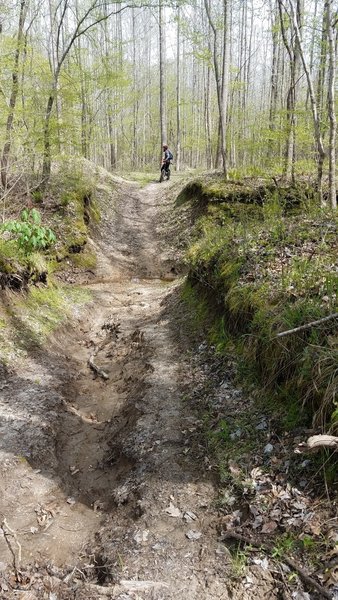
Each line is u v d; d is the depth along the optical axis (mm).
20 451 4086
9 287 6527
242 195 11609
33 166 11695
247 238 6160
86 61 19766
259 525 2967
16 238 7340
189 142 29219
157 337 6375
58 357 6117
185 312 6879
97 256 11078
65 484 3898
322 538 2693
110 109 22828
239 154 25531
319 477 3064
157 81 40188
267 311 4371
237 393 4391
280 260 5320
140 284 10117
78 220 11133
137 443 4168
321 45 10195
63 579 2941
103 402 5363
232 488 3354
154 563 2871
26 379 5293
